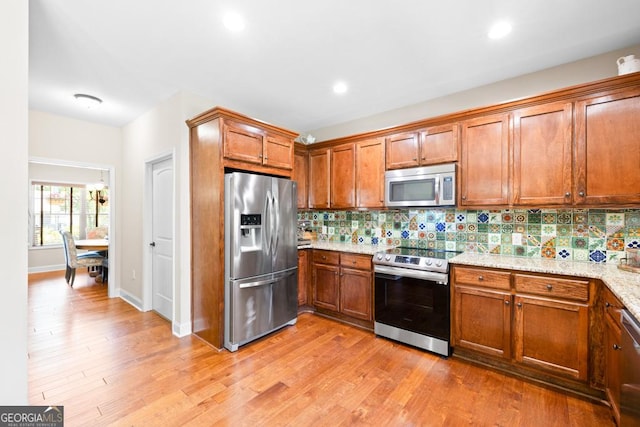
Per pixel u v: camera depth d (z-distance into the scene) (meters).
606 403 1.84
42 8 1.76
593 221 2.29
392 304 2.78
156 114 3.36
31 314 3.47
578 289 1.90
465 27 1.97
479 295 2.30
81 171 6.58
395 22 1.92
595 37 2.07
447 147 2.73
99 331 2.98
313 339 2.83
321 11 1.81
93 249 4.79
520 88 2.66
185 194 2.95
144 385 2.05
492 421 1.70
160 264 3.45
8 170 1.31
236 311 2.59
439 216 3.09
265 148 2.96
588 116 2.07
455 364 2.35
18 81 1.35
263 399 1.90
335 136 4.14
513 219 2.65
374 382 2.10
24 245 1.38
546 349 2.01
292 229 3.17
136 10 1.79
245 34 2.05
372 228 3.65
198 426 1.66
